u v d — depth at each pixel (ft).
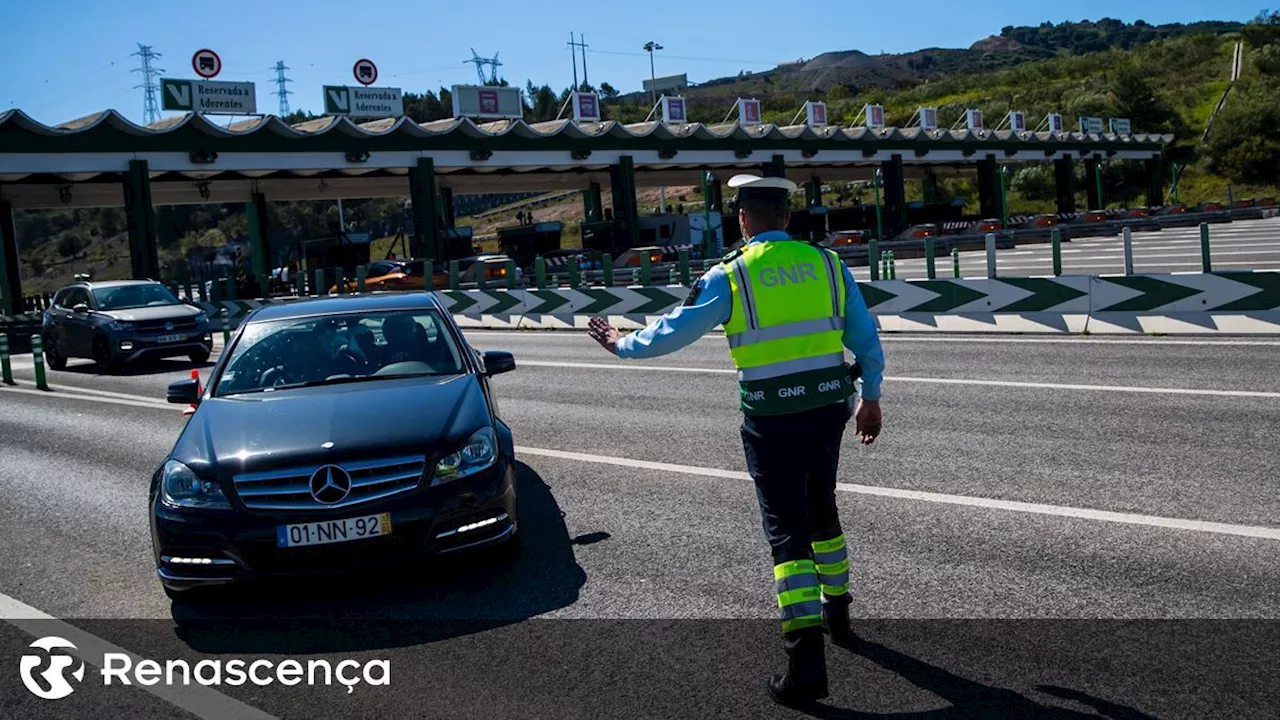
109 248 340.80
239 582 15.42
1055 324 42.37
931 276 59.21
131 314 55.83
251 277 138.72
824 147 161.68
